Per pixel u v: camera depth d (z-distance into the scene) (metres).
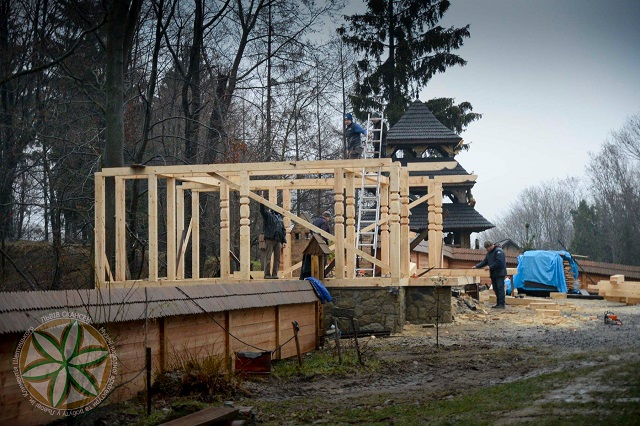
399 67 50.91
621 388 8.13
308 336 14.52
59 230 25.02
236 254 31.61
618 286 26.08
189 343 10.65
